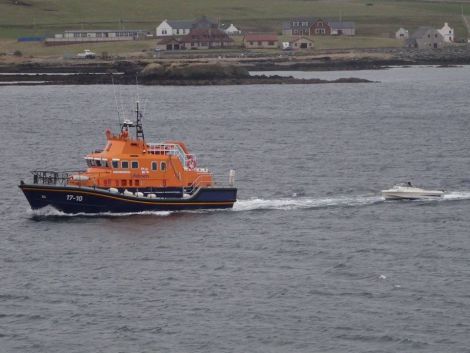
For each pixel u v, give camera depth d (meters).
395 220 183.62
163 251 163.00
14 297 140.88
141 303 138.50
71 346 124.94
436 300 138.12
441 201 199.75
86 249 164.38
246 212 190.50
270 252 162.25
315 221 183.25
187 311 135.38
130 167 188.00
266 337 126.88
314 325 130.25
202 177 193.12
